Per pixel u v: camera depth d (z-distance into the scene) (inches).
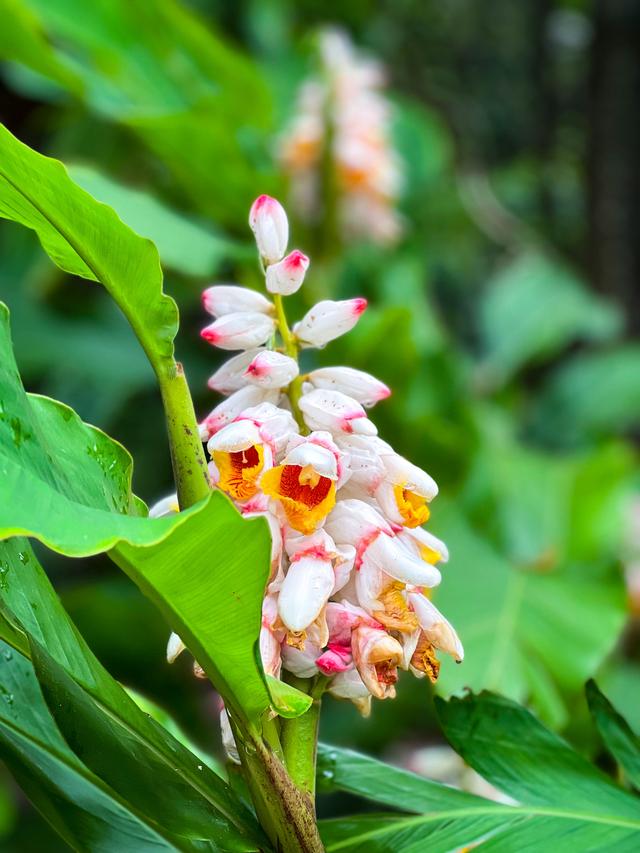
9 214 31.2
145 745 31.4
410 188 98.8
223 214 70.1
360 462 30.6
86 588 62.0
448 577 51.4
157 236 46.7
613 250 120.3
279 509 30.1
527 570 52.7
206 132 62.2
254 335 31.3
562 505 71.8
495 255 145.6
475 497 67.5
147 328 30.3
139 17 72.0
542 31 166.6
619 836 32.0
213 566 28.5
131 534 27.4
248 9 109.0
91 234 30.0
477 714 34.6
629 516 70.6
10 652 32.4
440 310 133.2
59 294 75.6
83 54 77.4
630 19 118.8
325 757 34.4
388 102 100.0
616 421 100.5
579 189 169.2
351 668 30.6
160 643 63.3
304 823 30.5
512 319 101.5
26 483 27.7
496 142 169.2
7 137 29.2
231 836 30.6
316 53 78.1
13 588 31.5
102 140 90.4
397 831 32.5
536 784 33.5
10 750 31.0
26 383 79.4
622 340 119.6
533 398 108.2
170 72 75.4
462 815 32.8
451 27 164.7
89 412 77.3
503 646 45.8
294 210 75.6
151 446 78.8
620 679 67.2
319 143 75.0
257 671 29.3
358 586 30.3
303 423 31.4
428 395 73.6
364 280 80.3
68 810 30.9
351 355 63.1
